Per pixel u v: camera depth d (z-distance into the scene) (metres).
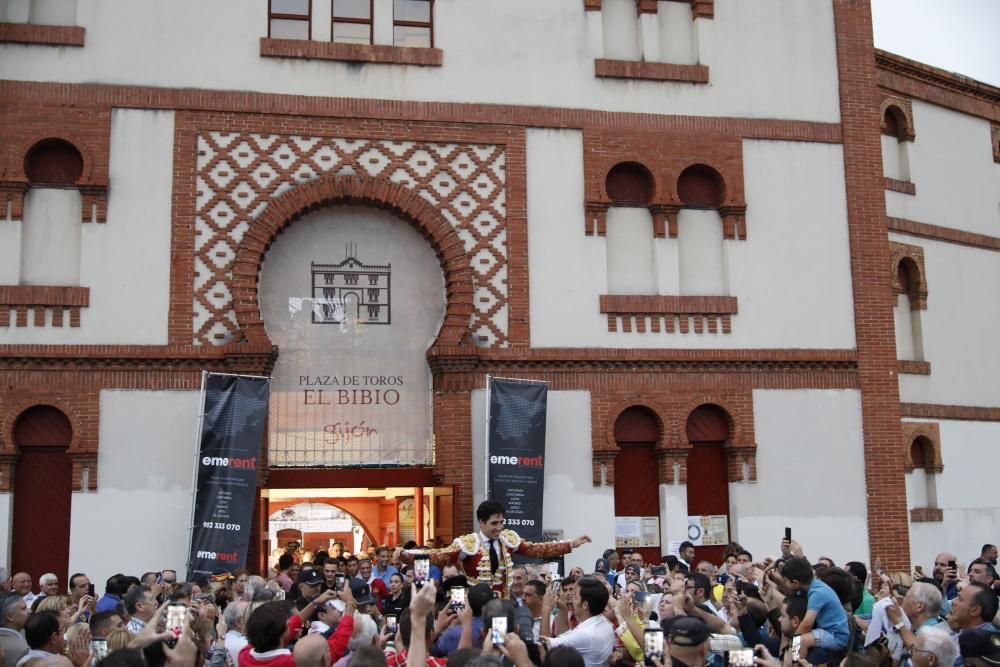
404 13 22.41
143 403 20.09
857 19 24.55
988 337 27.75
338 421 21.12
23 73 20.50
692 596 11.56
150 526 19.73
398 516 25.73
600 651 9.50
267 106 21.27
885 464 23.08
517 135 22.33
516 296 21.81
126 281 20.36
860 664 8.22
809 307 23.28
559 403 21.73
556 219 22.27
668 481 22.00
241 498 19.31
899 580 13.16
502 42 22.59
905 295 26.31
